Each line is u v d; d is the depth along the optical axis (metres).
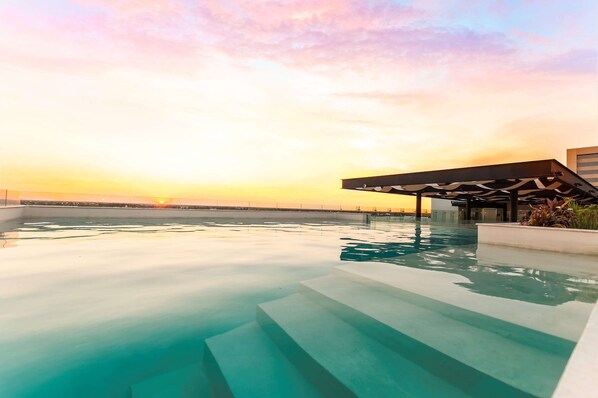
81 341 2.73
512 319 2.69
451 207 37.34
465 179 14.27
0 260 5.86
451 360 2.19
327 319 3.23
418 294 3.46
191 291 4.19
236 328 3.14
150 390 2.22
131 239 9.50
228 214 22.62
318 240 10.55
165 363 2.53
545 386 1.85
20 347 2.58
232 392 2.13
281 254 7.28
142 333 2.93
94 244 8.13
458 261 6.16
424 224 20.86
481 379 2.00
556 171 12.08
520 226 8.75
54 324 3.03
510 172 12.74
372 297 3.65
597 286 4.12
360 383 2.08
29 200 19.38
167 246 8.22
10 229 11.17
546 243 7.98
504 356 2.21
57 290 4.07
